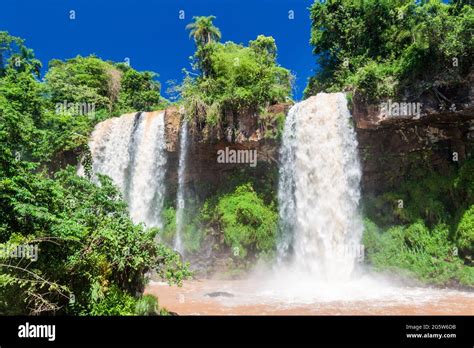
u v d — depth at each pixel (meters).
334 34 27.42
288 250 21.53
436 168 19.20
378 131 19.66
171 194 25.75
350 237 19.53
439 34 16.66
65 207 9.77
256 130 22.48
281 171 22.56
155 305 10.12
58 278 8.70
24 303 8.20
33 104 22.84
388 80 18.34
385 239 18.80
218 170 24.41
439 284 16.42
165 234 24.42
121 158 27.89
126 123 28.38
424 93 17.66
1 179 8.00
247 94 22.48
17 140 10.53
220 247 21.94
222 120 22.89
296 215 21.44
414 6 21.16
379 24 23.92
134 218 26.08
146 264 9.98
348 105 20.20
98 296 8.84
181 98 27.38
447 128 18.62
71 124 27.30
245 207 21.67
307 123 21.59
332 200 20.17
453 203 18.11
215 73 27.06
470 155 18.30
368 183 20.34
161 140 25.86
